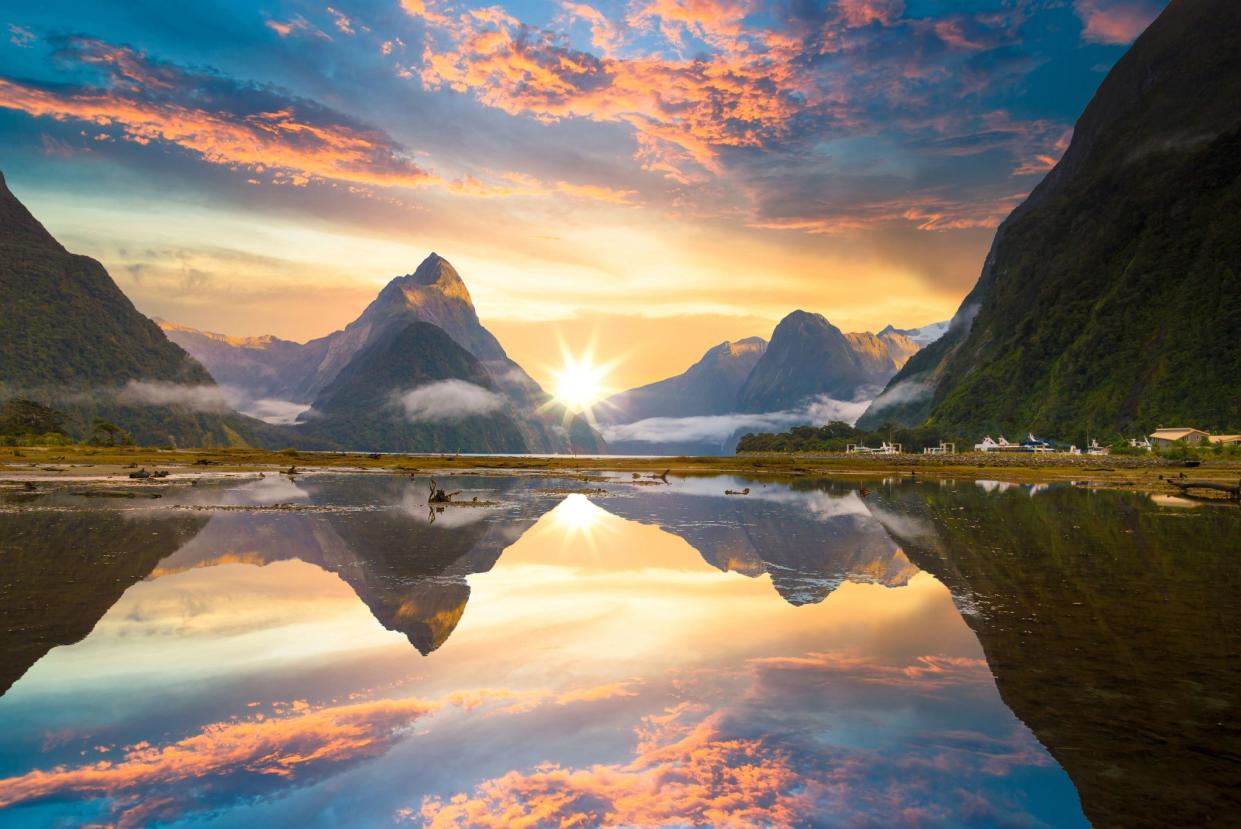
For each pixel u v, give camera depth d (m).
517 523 39.00
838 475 110.75
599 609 18.94
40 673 13.25
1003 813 8.38
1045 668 13.67
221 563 25.11
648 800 8.73
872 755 9.96
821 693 12.45
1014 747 10.16
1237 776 9.20
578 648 15.23
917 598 20.28
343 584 21.70
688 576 23.89
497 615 18.16
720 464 153.38
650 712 11.59
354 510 44.72
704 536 34.53
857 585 22.36
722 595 20.86
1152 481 88.50
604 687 12.77
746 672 13.60
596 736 10.60
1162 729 10.74
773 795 8.88
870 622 17.53
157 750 9.99
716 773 9.48
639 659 14.45
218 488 62.81
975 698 12.14
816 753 10.02
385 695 12.27
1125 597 20.11
